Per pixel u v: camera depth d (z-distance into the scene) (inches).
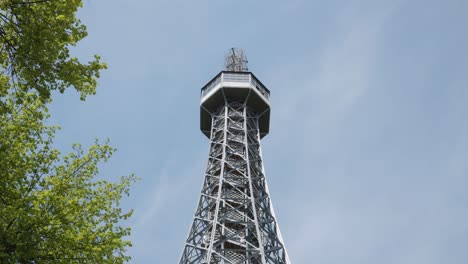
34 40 671.1
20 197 725.3
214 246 2420.0
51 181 812.6
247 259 2348.7
